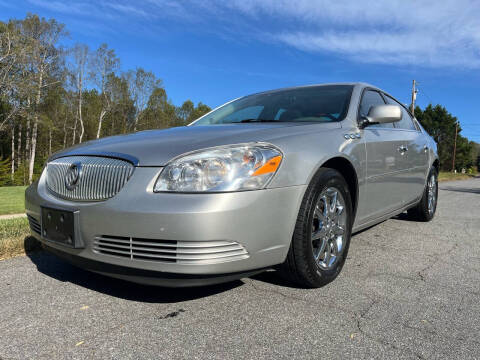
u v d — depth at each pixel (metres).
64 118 49.56
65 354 1.70
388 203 3.47
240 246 1.96
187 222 1.85
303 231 2.23
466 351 1.72
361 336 1.85
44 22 37.38
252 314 2.09
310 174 2.24
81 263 2.17
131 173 2.03
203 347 1.75
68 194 2.25
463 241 3.81
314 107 3.18
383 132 3.37
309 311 2.13
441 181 19.91
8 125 39.19
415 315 2.08
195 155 1.99
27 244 3.33
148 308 2.17
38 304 2.23
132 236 1.93
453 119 57.88
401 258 3.18
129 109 55.88
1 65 31.94
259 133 2.29
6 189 14.47
